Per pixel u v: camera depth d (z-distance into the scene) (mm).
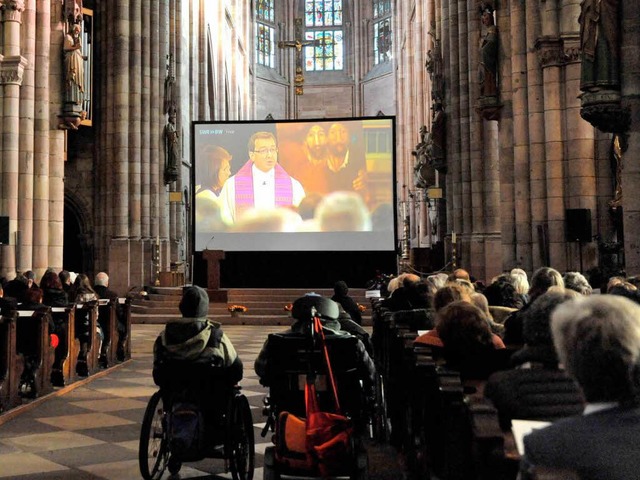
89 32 28609
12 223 17625
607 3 11391
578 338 2240
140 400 10727
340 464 5645
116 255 28672
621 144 11578
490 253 23719
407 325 7672
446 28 28906
